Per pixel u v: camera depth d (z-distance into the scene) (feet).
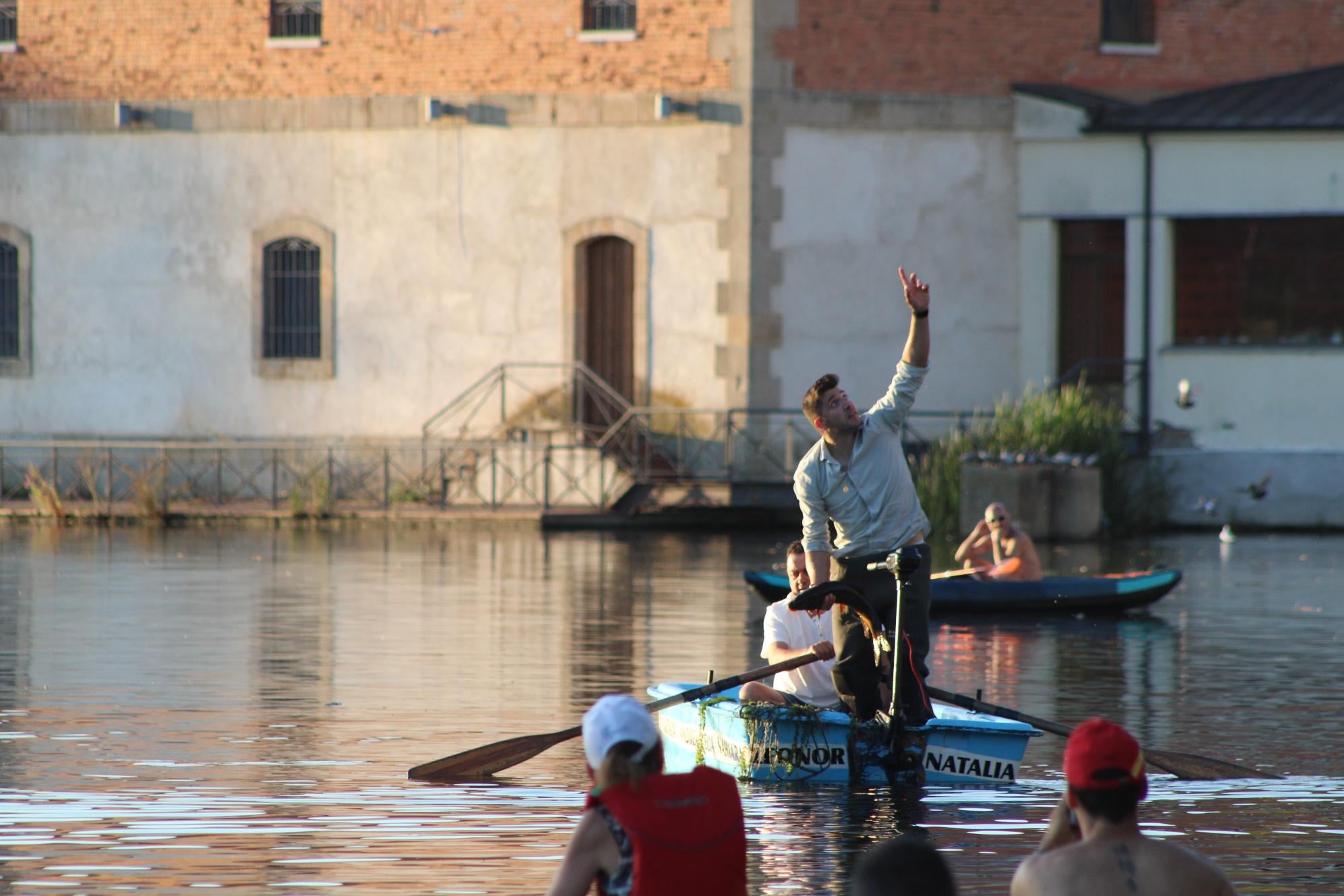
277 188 312.71
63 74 318.86
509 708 126.41
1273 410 284.61
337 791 99.19
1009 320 299.79
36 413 321.93
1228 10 312.09
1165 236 289.33
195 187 315.78
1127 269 290.97
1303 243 286.25
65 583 206.90
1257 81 310.04
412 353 308.19
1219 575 219.82
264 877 80.89
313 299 313.12
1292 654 155.53
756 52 291.38
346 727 118.83
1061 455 265.13
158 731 117.08
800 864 84.12
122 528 284.41
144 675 140.67
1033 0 301.43
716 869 55.67
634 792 55.77
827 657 107.65
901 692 102.63
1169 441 288.30
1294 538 269.23
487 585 205.77
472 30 304.30
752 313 292.40
